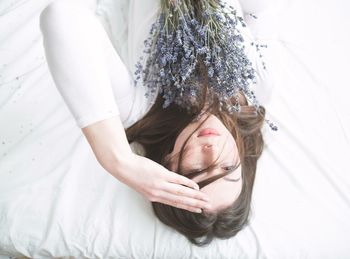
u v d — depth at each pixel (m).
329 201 1.03
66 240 0.99
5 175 1.02
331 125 1.11
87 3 1.18
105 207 1.01
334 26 1.26
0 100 1.09
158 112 0.99
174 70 0.87
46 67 1.13
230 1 0.98
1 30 1.16
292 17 1.27
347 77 1.18
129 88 0.96
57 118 1.08
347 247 0.99
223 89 0.88
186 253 0.99
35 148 1.05
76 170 1.04
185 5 0.85
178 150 0.94
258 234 0.99
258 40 1.19
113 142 0.78
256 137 1.06
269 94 1.07
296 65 1.19
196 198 0.84
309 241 0.99
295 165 1.07
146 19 0.97
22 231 0.99
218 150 0.91
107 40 0.88
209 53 0.83
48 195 1.01
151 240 0.99
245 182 0.99
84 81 0.76
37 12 1.18
